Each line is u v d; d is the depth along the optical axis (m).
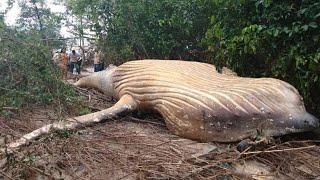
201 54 8.05
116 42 9.09
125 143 4.66
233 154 4.47
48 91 5.59
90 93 7.30
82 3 9.16
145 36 8.59
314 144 4.88
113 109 5.63
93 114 5.45
